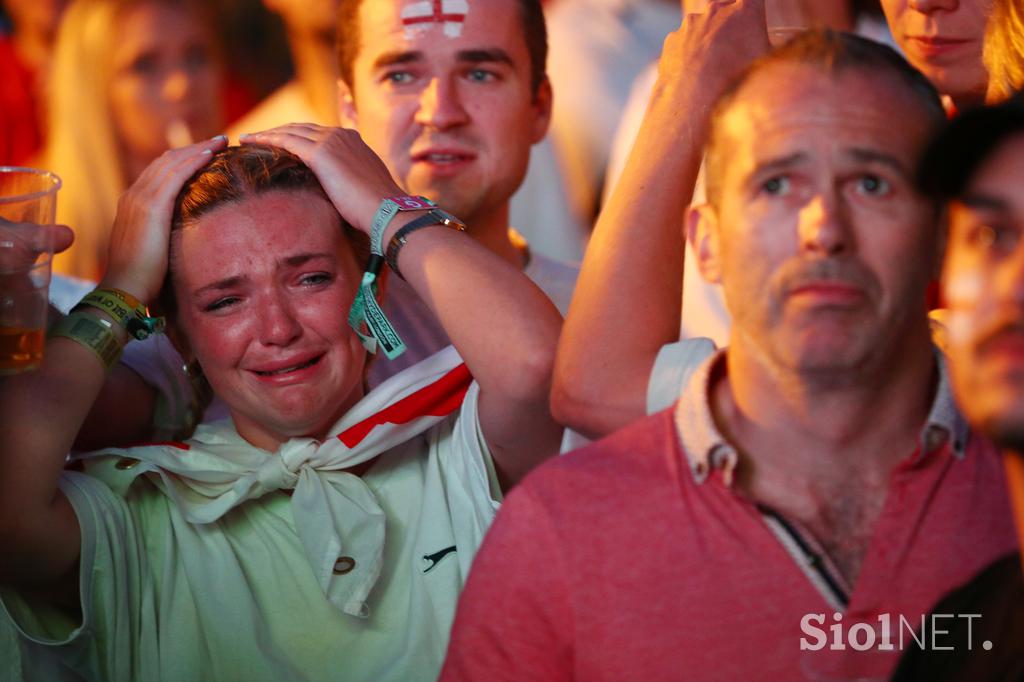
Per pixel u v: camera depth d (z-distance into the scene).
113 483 3.49
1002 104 2.17
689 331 4.82
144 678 3.39
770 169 2.44
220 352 3.45
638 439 2.61
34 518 3.25
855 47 2.51
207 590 3.41
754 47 3.32
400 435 3.53
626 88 6.88
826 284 2.38
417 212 3.54
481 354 3.37
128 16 7.21
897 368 2.46
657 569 2.46
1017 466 2.15
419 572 3.42
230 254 3.43
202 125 7.45
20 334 3.08
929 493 2.42
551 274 4.99
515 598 2.54
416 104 4.59
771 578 2.41
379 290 3.64
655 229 3.13
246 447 3.56
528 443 3.47
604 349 3.00
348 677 3.36
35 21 7.28
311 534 3.38
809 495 2.48
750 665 2.39
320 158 3.58
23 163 7.41
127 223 3.57
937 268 2.51
